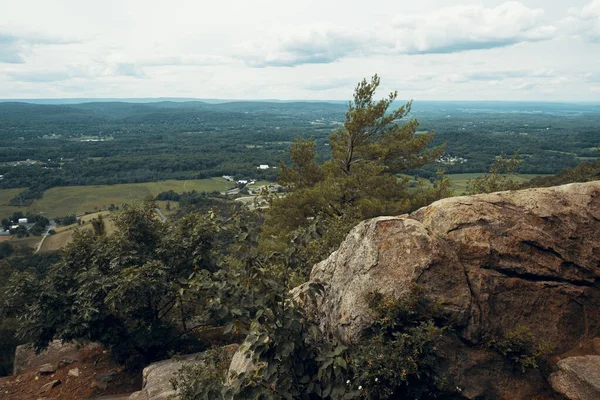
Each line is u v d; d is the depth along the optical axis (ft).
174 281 27.81
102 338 27.14
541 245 15.97
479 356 13.88
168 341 29.53
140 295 25.62
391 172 51.75
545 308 15.11
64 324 26.84
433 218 17.65
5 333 41.50
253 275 14.64
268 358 13.75
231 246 16.15
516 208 17.28
